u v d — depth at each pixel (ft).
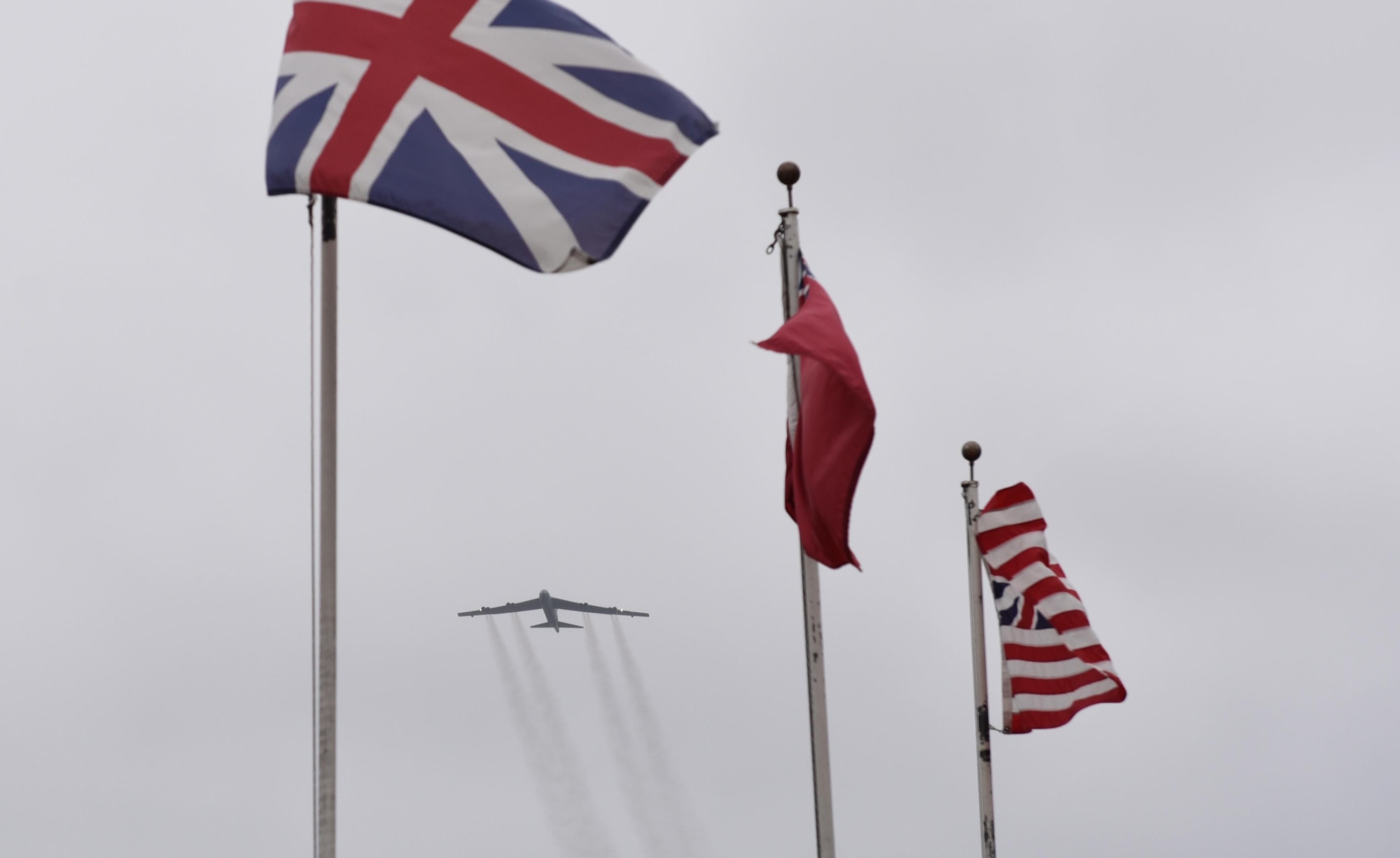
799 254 208.23
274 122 148.15
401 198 144.97
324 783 136.87
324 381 143.33
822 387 193.16
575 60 154.40
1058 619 358.64
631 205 149.89
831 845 196.85
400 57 151.23
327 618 139.23
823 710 199.82
